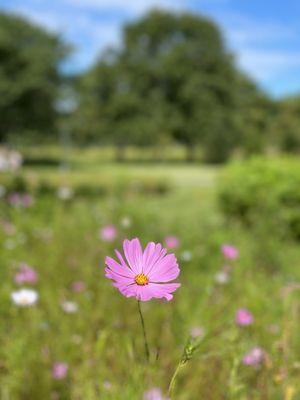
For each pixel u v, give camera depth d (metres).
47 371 2.66
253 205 8.94
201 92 45.19
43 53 37.22
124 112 45.44
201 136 45.28
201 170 35.25
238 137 46.62
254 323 2.93
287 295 3.07
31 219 6.30
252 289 3.78
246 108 55.28
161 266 1.18
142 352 2.86
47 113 39.47
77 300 3.63
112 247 5.14
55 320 3.31
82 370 2.66
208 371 2.62
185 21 46.53
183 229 6.83
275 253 6.01
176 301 3.52
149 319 3.31
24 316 3.26
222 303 3.51
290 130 53.25
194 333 2.71
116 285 1.13
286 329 2.57
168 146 52.03
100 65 46.28
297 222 7.82
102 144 51.09
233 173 9.71
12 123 39.28
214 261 5.11
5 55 36.38
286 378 2.24
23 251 4.88
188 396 2.46
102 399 2.12
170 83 46.66
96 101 46.44
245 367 2.41
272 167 9.18
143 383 1.93
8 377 2.63
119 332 3.12
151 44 47.50
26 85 36.09
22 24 38.66
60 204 7.36
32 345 2.90
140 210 7.15
